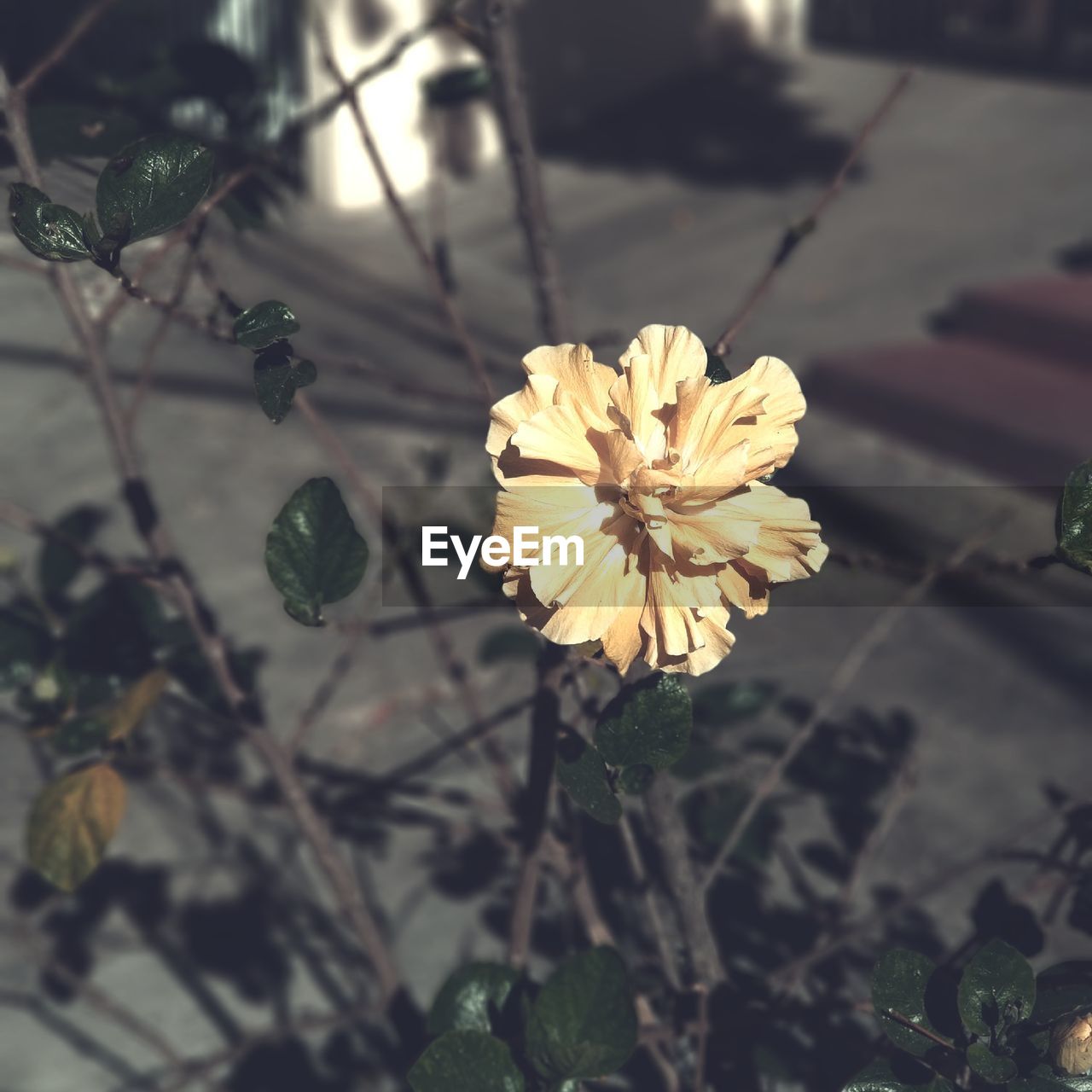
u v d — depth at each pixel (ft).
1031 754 5.24
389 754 5.08
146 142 1.27
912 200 12.77
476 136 15.34
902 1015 1.40
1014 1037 1.38
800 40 18.28
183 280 1.63
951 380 8.87
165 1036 3.79
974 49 16.53
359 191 14.53
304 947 4.12
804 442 8.73
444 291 2.13
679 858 1.70
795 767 2.37
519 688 5.40
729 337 1.70
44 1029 3.86
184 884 4.43
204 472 7.78
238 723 2.01
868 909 4.00
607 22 16.62
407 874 4.38
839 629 6.22
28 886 4.44
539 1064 1.41
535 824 1.74
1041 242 11.43
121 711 1.81
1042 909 3.74
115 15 2.63
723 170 14.44
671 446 1.19
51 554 2.30
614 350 3.79
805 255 11.82
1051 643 6.07
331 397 8.86
